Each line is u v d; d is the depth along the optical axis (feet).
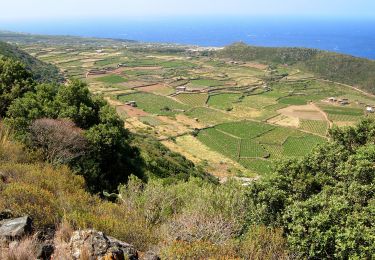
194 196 43.93
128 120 319.88
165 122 331.36
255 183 41.70
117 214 35.99
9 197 29.63
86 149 78.74
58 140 68.59
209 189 44.50
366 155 43.27
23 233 24.48
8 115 84.38
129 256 24.38
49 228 27.20
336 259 30.50
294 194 41.52
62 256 22.13
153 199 40.86
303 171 44.86
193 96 452.35
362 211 33.37
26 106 85.76
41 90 103.24
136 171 107.55
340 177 43.21
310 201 35.73
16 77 105.70
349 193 37.22
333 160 46.73
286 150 290.97
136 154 124.47
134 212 37.81
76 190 41.50
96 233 24.39
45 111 88.53
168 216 38.70
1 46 403.34
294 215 34.17
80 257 22.02
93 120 99.45
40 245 23.24
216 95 466.70
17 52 444.14
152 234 32.07
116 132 94.89
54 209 30.22
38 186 36.65
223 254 27.45
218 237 31.07
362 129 54.54
